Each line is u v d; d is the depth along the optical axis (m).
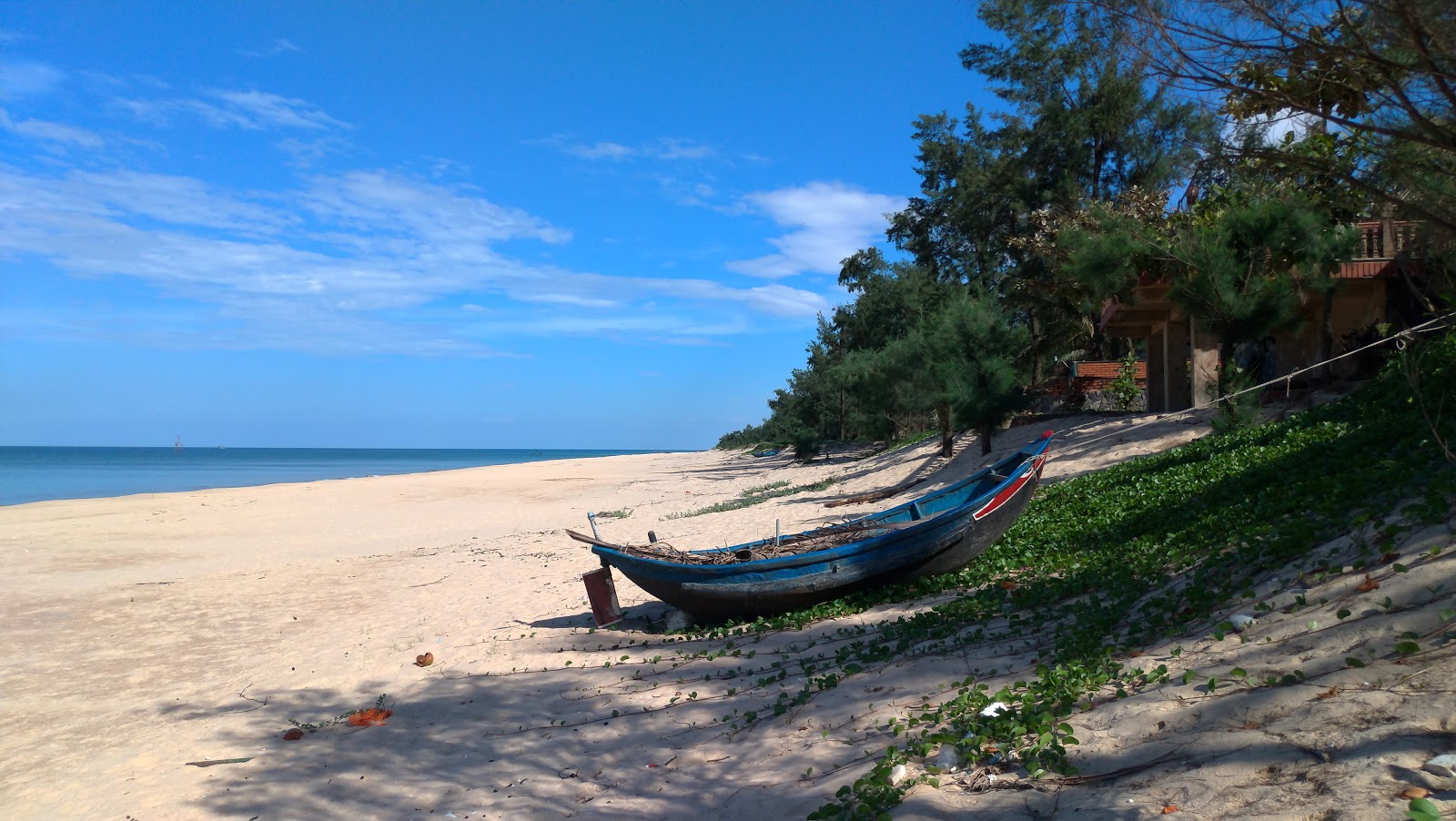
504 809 6.13
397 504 37.62
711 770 6.29
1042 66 30.22
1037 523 14.11
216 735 8.48
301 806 6.54
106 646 12.73
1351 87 5.22
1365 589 5.52
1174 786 4.06
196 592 16.97
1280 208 15.20
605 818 5.71
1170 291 16.70
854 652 8.68
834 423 54.78
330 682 10.27
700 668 9.34
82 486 58.97
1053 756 4.73
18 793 7.27
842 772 5.51
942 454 27.23
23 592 17.20
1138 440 20.02
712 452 99.12
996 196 38.19
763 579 11.20
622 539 21.61
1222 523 9.68
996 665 7.18
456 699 9.14
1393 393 13.18
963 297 24.72
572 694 8.95
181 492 44.72
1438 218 5.47
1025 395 24.34
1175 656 5.87
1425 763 3.47
